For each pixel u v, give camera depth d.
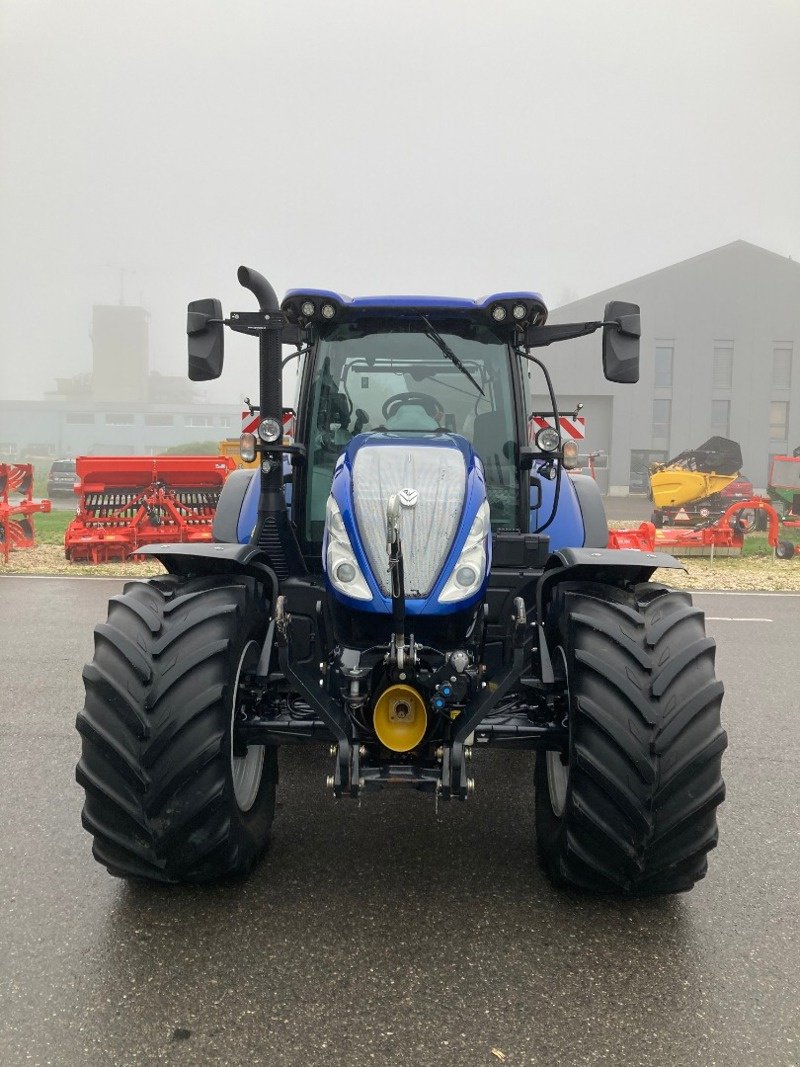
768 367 35.59
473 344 3.77
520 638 2.66
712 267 35.44
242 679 2.86
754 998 2.34
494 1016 2.24
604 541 4.72
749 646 6.89
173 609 2.78
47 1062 2.06
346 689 2.80
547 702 2.89
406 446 3.06
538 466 3.79
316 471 3.80
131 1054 2.09
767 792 3.87
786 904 2.86
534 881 2.99
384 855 3.19
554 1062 2.08
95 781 2.60
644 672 2.64
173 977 2.39
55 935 2.60
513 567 3.55
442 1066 2.06
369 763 2.71
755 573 11.32
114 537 11.05
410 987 2.36
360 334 3.79
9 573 10.30
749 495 17.17
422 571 2.78
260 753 3.16
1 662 6.05
